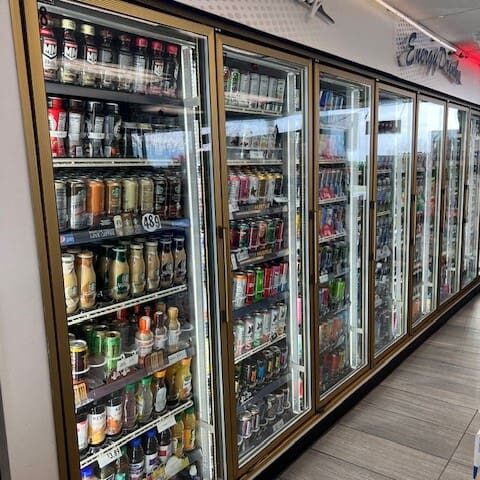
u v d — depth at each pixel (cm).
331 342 323
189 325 214
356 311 339
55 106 159
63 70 156
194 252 206
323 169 301
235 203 230
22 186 132
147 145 192
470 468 250
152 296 195
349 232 331
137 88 180
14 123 129
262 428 259
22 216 133
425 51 382
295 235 265
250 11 203
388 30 321
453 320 500
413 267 414
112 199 179
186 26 177
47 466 147
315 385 279
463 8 330
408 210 396
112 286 183
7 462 138
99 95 168
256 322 251
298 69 247
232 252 233
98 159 172
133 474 195
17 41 128
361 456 262
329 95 296
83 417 175
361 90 314
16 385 137
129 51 176
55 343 143
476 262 607
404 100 379
